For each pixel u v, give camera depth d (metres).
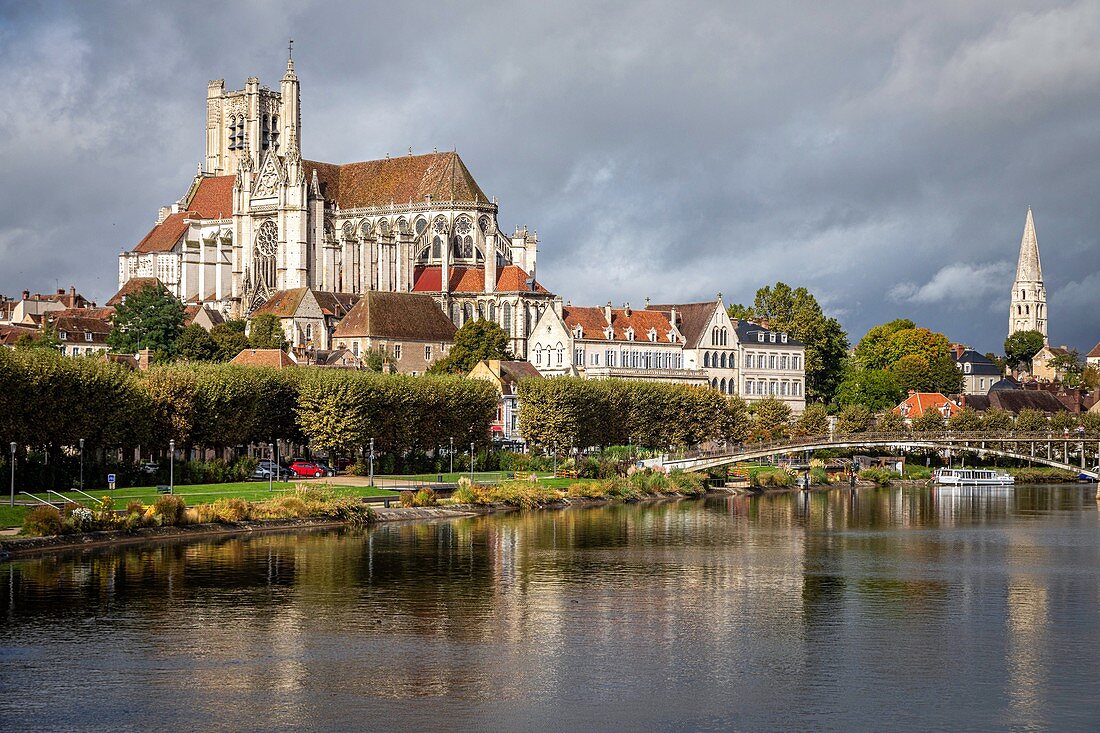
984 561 134.88
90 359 160.88
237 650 92.38
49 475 150.25
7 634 95.31
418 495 169.62
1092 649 94.81
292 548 133.50
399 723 78.00
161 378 167.50
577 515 173.62
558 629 99.81
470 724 77.94
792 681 86.38
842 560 134.62
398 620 101.88
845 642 96.62
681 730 77.25
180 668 88.00
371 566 124.06
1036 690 84.75
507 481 188.00
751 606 109.00
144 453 181.12
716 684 85.75
